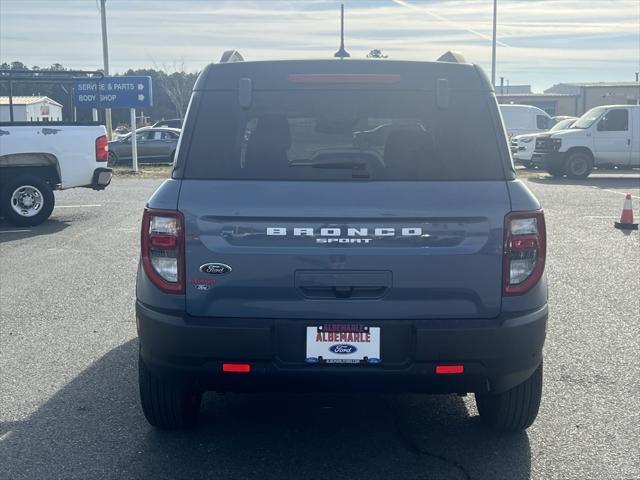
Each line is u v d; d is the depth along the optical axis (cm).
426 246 392
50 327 720
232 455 450
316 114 427
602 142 2373
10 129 1330
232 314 396
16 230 1310
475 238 394
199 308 397
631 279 923
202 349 395
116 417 505
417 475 424
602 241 1193
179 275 397
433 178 405
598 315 757
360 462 441
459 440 471
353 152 418
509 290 398
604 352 639
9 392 551
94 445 463
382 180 399
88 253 1090
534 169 2822
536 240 400
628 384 564
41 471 429
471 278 395
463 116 420
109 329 712
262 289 393
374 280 392
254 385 405
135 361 620
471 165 409
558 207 1611
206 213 394
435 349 391
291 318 393
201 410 521
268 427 492
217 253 393
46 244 1166
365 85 428
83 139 1376
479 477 421
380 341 394
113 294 849
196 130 419
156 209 400
